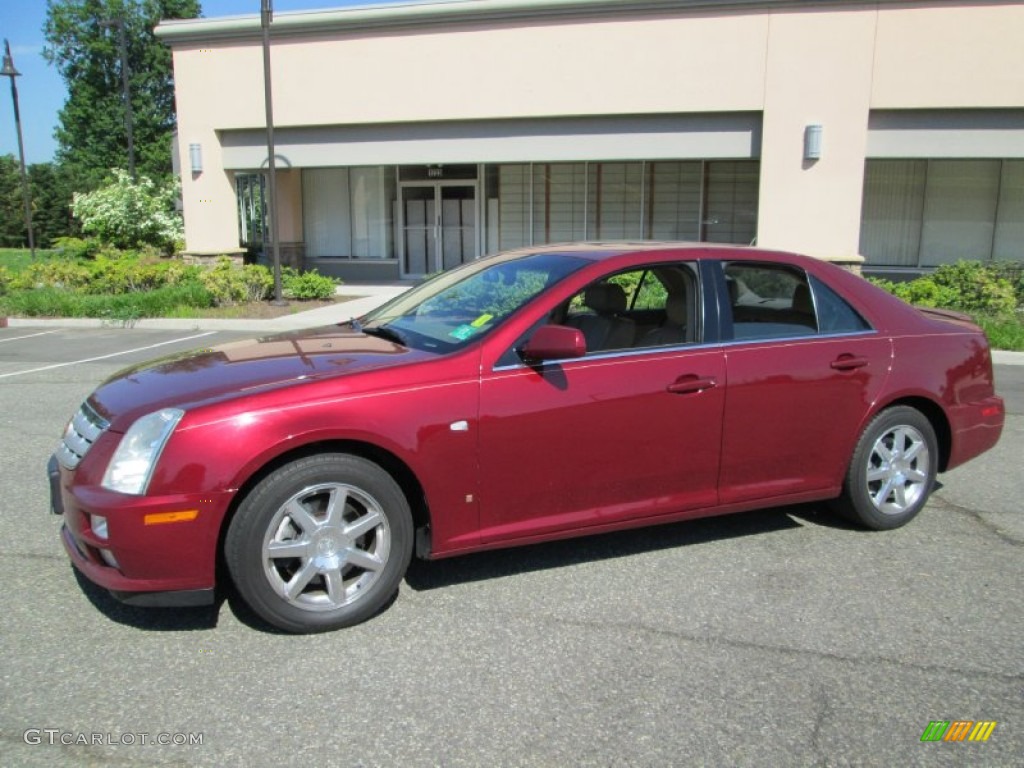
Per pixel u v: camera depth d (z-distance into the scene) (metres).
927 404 4.93
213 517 3.37
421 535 3.88
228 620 3.74
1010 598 4.01
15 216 50.75
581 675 3.29
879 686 3.24
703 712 3.05
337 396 3.56
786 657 3.44
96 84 50.06
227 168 18.02
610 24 15.55
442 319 4.35
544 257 4.66
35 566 4.29
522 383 3.87
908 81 14.84
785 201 15.43
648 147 15.95
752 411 4.36
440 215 20.56
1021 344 11.46
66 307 14.38
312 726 2.96
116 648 3.48
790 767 2.76
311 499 3.58
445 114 16.56
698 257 4.45
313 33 16.86
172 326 13.62
